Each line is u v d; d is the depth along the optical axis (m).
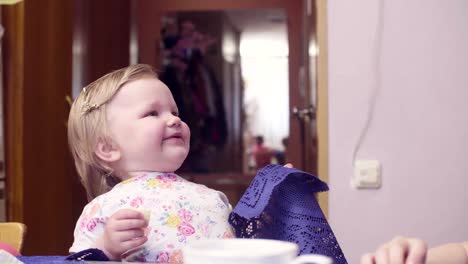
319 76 1.95
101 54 3.01
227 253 0.39
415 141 1.92
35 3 2.10
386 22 1.94
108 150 0.94
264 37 3.50
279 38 3.49
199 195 0.90
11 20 1.97
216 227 0.85
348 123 1.93
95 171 0.97
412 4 1.94
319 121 1.94
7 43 1.97
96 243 0.71
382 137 1.92
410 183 1.91
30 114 2.03
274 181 0.77
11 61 1.97
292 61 3.48
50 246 2.23
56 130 2.31
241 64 3.54
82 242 0.83
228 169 3.58
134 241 0.70
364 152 1.92
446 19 1.93
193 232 0.83
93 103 0.95
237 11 3.51
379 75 1.93
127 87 0.94
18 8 1.98
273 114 3.54
